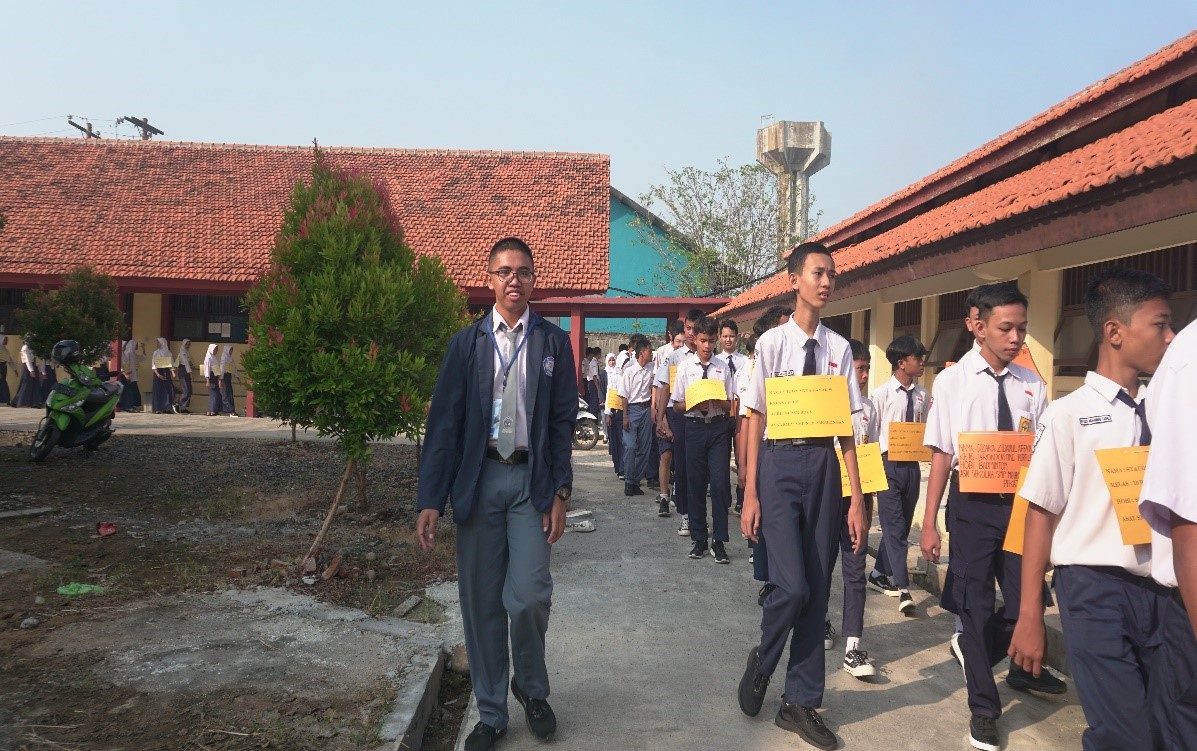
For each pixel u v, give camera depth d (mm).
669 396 8289
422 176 21578
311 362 5547
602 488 10359
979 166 10031
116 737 3072
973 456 3521
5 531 6258
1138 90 7742
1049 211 6473
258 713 3311
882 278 9555
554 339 3420
